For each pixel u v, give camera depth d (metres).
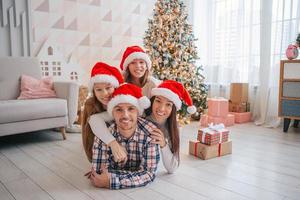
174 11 3.10
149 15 4.08
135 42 4.00
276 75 3.11
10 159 1.91
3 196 1.33
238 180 1.53
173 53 3.03
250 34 3.34
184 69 3.09
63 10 3.30
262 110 3.22
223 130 2.02
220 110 3.08
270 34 3.12
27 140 2.45
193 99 3.31
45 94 2.59
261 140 2.46
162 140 1.50
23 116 2.17
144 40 3.31
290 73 2.69
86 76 3.54
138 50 1.88
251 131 2.85
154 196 1.33
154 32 3.12
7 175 1.61
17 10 2.97
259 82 3.28
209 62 3.84
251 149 2.16
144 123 1.49
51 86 2.68
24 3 3.01
